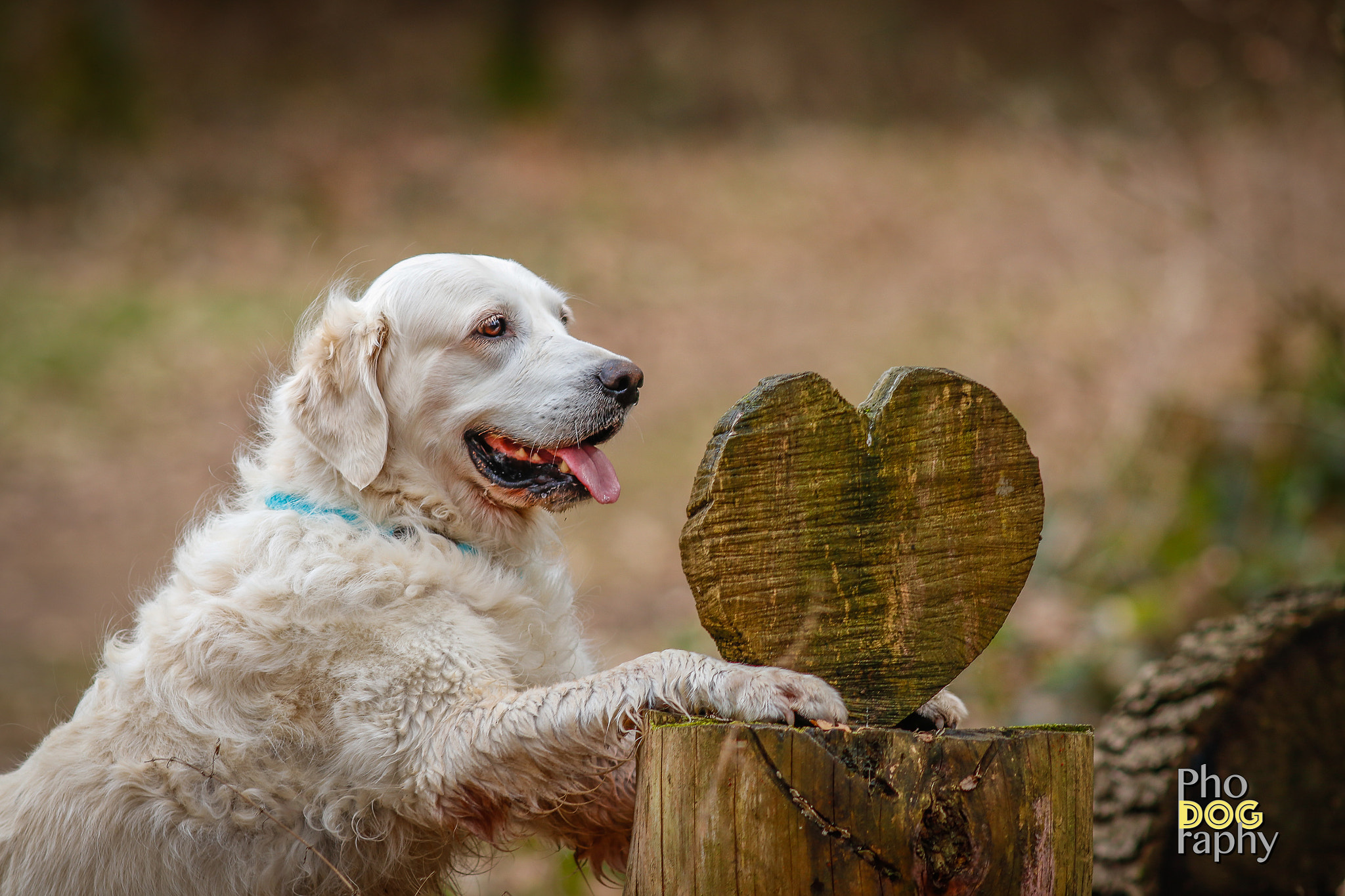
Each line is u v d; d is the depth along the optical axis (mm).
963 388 3299
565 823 4078
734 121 26328
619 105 26609
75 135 21859
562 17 28609
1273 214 10344
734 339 17125
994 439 3328
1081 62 24000
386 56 27203
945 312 17188
